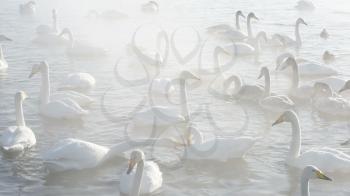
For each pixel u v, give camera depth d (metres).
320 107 22.98
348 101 23.05
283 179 16.55
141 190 15.27
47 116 21.59
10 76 27.53
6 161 17.36
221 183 16.27
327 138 19.98
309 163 16.97
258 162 17.75
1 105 22.83
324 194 15.63
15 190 15.57
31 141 18.28
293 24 43.78
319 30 41.22
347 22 44.19
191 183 16.23
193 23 44.25
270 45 36.41
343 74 29.08
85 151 16.88
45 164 16.66
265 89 24.75
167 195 15.44
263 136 20.16
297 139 17.45
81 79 25.88
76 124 20.98
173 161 17.69
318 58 32.75
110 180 16.28
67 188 15.75
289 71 29.36
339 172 16.77
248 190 15.84
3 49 34.00
